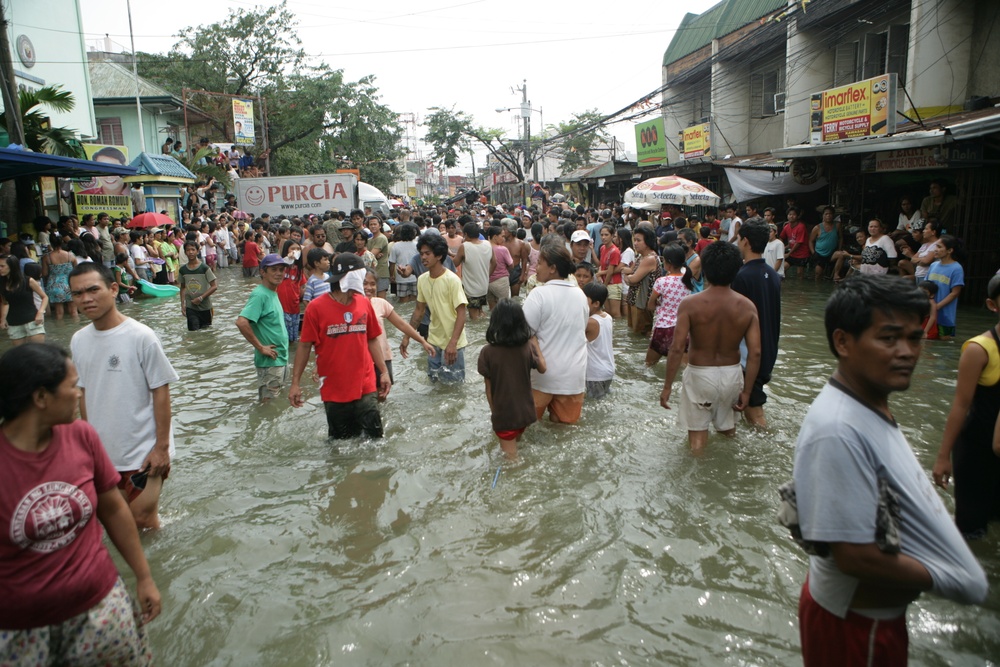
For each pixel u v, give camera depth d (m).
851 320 1.93
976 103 13.20
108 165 13.76
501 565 3.81
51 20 19.00
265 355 6.70
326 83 37.91
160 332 10.65
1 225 14.88
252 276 19.11
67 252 12.64
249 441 5.80
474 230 10.07
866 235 13.72
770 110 20.70
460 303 6.91
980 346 3.38
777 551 3.88
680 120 25.70
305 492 4.79
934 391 6.58
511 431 5.15
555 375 5.62
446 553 3.96
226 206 26.12
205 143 29.45
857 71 16.80
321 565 3.88
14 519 2.26
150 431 4.04
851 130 13.34
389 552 3.99
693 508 4.38
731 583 3.60
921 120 13.04
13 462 2.30
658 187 16.95
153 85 30.92
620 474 4.89
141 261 15.98
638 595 3.52
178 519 4.43
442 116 50.12
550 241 5.71
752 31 18.34
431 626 3.31
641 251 9.18
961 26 13.50
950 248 8.61
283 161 40.41
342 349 5.40
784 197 18.62
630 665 3.02
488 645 3.16
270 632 3.32
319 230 10.87
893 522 1.87
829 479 1.90
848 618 2.03
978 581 1.92
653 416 6.02
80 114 20.28
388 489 4.79
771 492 4.57
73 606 2.38
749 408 5.58
